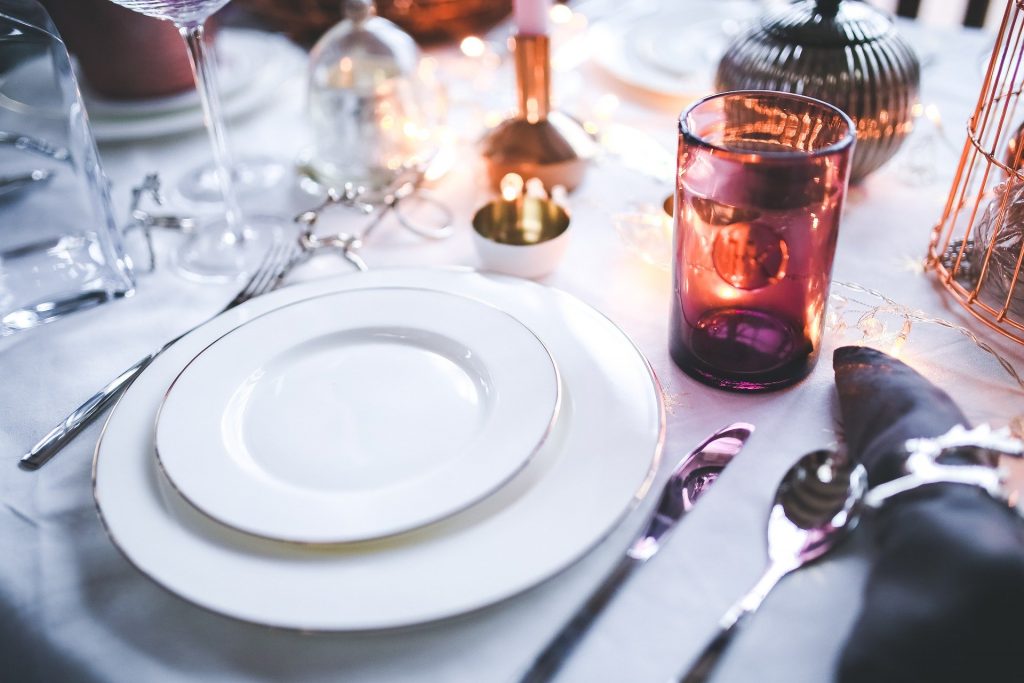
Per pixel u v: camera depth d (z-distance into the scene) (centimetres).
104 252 57
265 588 33
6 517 40
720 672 32
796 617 33
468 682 32
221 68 87
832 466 38
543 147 65
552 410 39
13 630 35
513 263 55
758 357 45
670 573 35
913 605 31
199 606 32
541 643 33
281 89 88
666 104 79
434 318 47
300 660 33
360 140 73
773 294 45
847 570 35
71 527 39
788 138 45
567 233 56
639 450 39
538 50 62
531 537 35
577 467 38
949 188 64
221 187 63
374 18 77
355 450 40
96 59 77
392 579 33
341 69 75
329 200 65
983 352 47
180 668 33
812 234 42
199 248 63
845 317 50
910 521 33
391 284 52
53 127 60
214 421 41
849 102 58
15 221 61
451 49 94
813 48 58
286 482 38
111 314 56
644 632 33
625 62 85
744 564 35
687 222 43
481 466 37
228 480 37
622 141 73
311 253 61
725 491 39
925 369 47
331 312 48
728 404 45
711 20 90
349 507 35
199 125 79
